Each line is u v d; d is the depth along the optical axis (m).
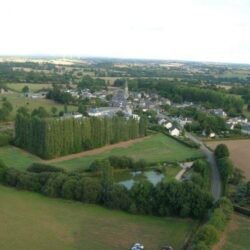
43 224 115.31
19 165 173.75
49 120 189.25
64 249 101.19
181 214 121.31
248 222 119.38
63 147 195.38
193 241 101.75
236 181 159.75
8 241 104.19
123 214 124.19
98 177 161.75
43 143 188.38
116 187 129.75
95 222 117.75
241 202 133.12
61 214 122.62
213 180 162.88
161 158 197.12
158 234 111.25
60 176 138.38
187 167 184.25
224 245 103.94
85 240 106.56
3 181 148.12
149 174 174.88
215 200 131.12
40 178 141.62
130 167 179.62
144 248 102.94
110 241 106.44
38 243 103.81
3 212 122.56
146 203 124.38
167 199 123.19
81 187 132.62
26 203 130.38
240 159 199.12
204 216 120.25
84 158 192.88
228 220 116.31
